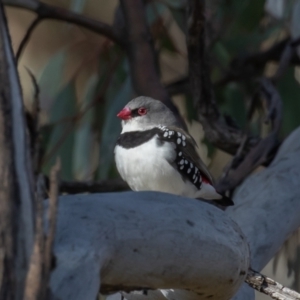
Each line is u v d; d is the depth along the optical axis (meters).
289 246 9.91
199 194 7.54
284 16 11.01
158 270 3.77
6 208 3.07
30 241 3.08
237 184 8.36
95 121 11.03
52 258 3.17
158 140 7.27
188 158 7.34
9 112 3.13
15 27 14.59
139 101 7.64
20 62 14.05
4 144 3.10
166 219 3.81
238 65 11.70
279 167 7.71
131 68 10.12
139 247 3.64
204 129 9.37
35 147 4.71
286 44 11.33
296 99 11.31
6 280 3.03
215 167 11.34
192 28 8.57
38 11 10.33
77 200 3.66
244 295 6.05
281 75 10.29
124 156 7.38
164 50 12.23
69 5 13.29
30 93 12.65
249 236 6.80
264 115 9.87
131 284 3.77
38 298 2.92
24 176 3.12
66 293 3.17
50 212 2.96
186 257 3.88
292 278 9.90
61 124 10.63
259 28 11.20
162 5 11.16
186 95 11.43
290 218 7.15
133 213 3.69
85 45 12.12
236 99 11.42
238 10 10.75
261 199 7.28
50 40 14.37
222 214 4.33
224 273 4.22
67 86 10.91
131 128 7.54
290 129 11.22
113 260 3.57
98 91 11.20
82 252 3.30
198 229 3.97
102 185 8.77
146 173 7.31
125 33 10.21
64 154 10.58
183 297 4.78
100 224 3.51
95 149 11.08
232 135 9.21
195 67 8.94
